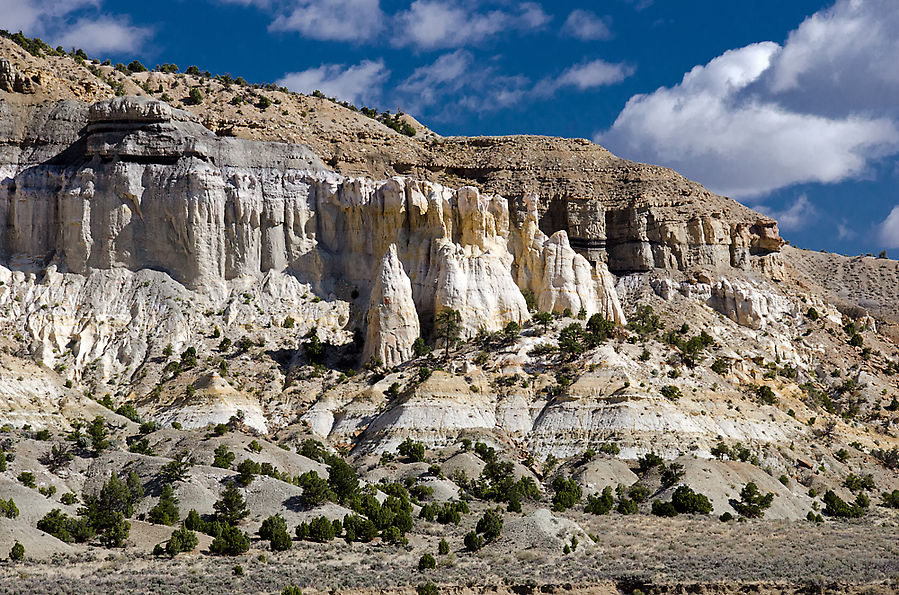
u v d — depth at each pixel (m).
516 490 178.38
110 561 134.88
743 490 185.38
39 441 173.88
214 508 157.50
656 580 136.12
